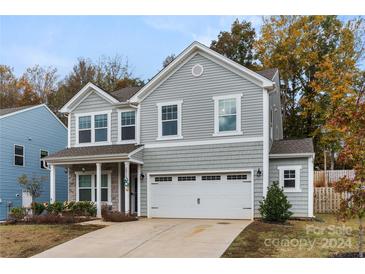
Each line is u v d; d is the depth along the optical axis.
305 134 32.31
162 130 19.72
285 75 32.31
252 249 11.28
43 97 43.81
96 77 43.62
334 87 28.55
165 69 19.61
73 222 17.34
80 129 21.89
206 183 18.66
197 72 19.14
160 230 14.67
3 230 15.45
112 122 21.19
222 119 18.48
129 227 15.59
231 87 18.39
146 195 19.69
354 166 9.58
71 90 42.69
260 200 17.45
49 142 28.61
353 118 9.72
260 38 33.69
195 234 13.60
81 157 19.56
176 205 19.11
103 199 20.97
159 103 19.88
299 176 17.92
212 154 18.50
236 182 18.08
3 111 26.33
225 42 37.03
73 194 21.62
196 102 19.06
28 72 44.34
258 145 17.69
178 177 19.25
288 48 31.86
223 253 10.84
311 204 17.58
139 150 19.48
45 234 14.38
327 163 34.62
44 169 27.69
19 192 25.34
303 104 30.98
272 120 20.59
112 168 20.92
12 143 25.25
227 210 18.09
